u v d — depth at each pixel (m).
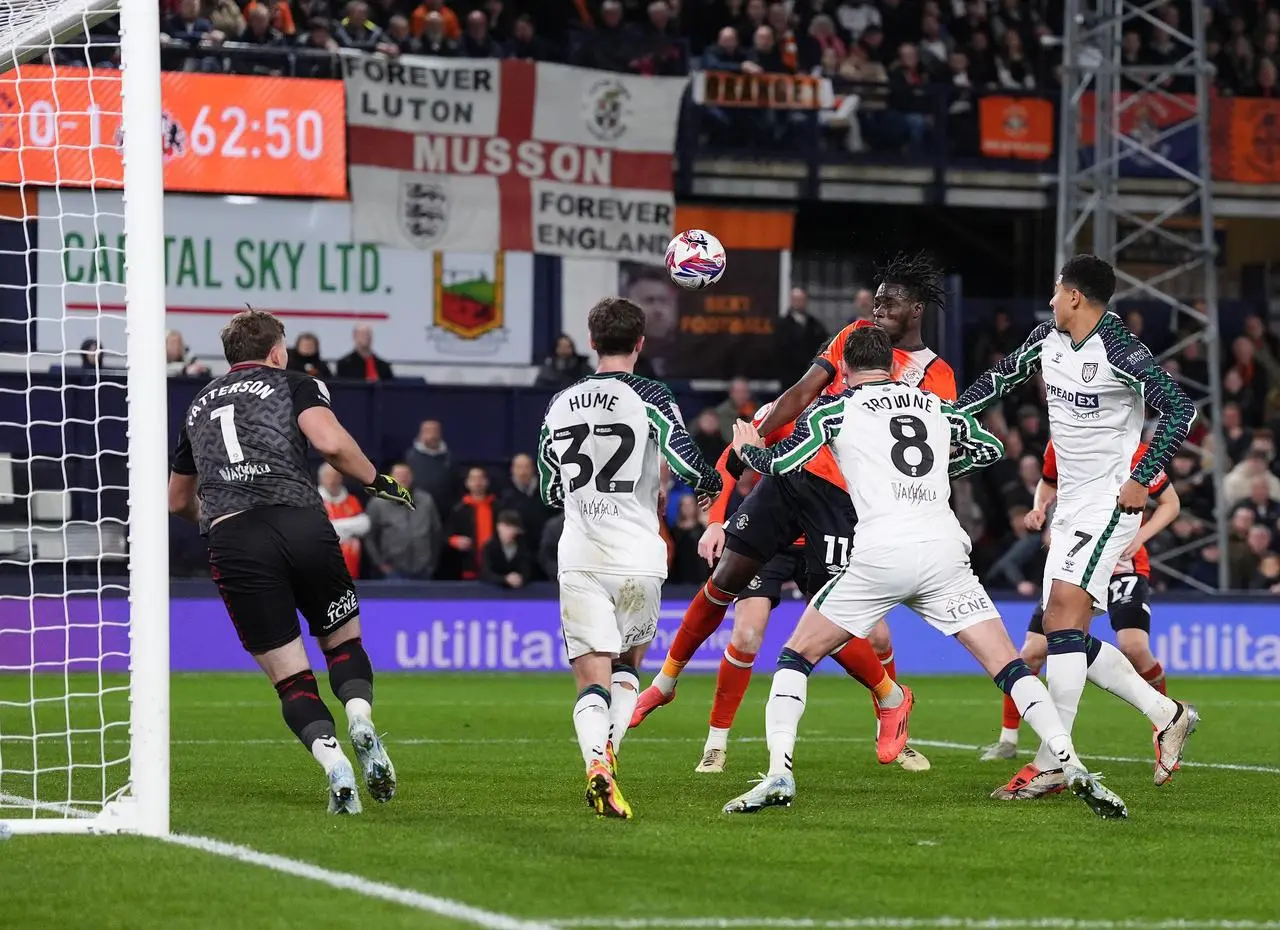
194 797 15.05
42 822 12.60
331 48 40.28
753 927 9.48
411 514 35.62
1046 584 15.63
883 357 14.43
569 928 9.34
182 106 37.25
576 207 40.91
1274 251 50.06
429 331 41.03
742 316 43.59
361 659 13.87
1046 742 14.05
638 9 45.56
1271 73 48.28
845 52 47.50
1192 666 39.34
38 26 14.95
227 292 39.38
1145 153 42.59
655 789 16.14
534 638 36.09
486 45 41.41
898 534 14.01
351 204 39.25
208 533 13.70
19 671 32.94
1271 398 46.31
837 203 48.56
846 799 15.53
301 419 13.70
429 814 13.95
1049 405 15.59
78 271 35.53
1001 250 50.41
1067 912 10.16
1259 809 15.17
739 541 17.25
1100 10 42.62
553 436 14.15
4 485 33.47
